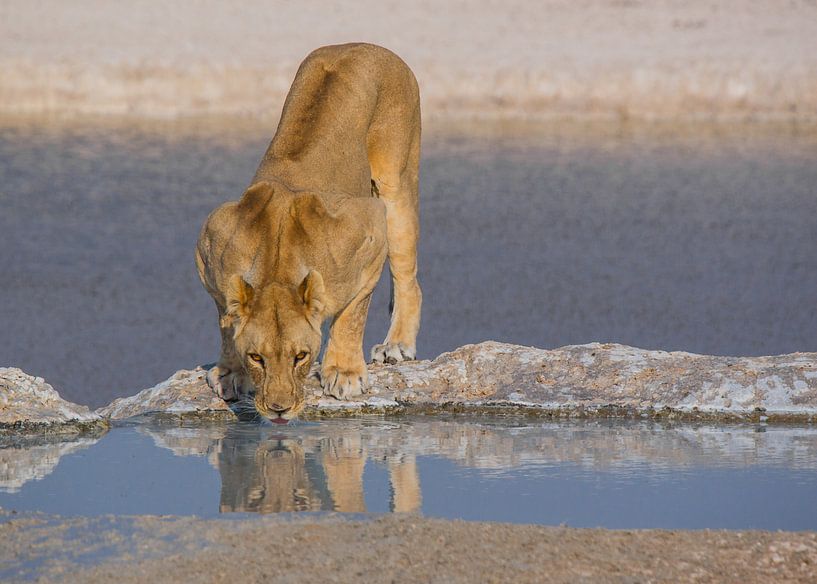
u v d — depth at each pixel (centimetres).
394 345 1084
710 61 4456
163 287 1994
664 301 1912
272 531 647
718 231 2475
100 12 5100
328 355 980
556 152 3409
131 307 1867
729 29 5228
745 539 643
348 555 612
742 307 1892
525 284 2016
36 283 1986
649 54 4641
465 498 744
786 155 3412
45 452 856
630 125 4016
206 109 4069
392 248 1079
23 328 1723
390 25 5122
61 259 2150
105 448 868
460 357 1030
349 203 905
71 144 3334
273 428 929
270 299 841
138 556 612
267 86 4156
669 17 5469
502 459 840
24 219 2455
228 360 955
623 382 988
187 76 4131
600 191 2867
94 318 1798
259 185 882
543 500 740
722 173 3123
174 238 2330
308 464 825
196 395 970
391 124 1041
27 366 1551
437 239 2367
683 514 714
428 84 4250
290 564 599
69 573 589
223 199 2673
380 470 809
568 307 1872
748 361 1001
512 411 971
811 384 966
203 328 1767
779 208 2703
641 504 734
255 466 817
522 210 2634
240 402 956
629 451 862
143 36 4694
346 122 987
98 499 739
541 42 4897
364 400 973
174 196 2697
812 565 612
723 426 938
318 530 649
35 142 3356
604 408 965
